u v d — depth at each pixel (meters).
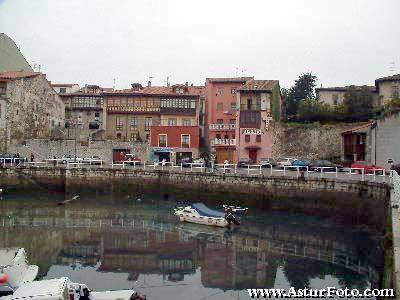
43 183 56.16
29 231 36.31
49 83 78.94
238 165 58.16
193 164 59.25
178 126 69.88
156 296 22.25
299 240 33.38
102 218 41.91
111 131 80.38
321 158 64.88
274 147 66.31
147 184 54.34
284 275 25.44
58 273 25.58
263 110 66.44
